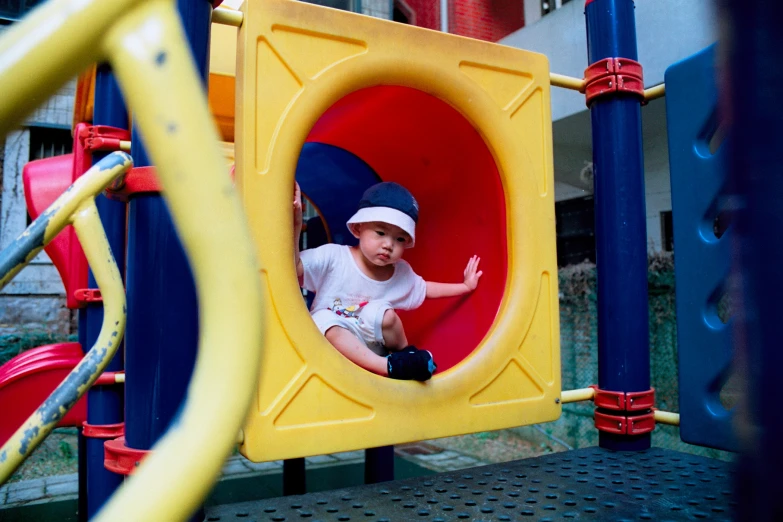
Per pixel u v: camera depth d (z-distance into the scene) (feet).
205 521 3.55
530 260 5.12
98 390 5.83
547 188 5.30
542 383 5.05
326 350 4.08
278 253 3.95
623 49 5.74
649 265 13.57
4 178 16.37
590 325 15.03
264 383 3.86
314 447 3.96
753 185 1.13
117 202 6.36
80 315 7.14
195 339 3.51
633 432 5.33
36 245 3.00
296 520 3.57
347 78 4.31
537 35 14.29
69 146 17.37
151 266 3.49
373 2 20.04
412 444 16.02
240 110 3.96
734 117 1.17
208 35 3.71
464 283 5.85
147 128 1.07
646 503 3.87
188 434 0.99
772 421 1.07
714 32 1.23
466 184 6.07
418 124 6.04
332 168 7.84
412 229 5.79
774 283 1.09
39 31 0.98
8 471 2.94
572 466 4.87
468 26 19.62
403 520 3.55
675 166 5.21
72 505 10.85
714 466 4.86
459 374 4.62
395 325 5.57
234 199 1.11
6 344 16.07
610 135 5.75
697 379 4.93
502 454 14.71
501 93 5.11
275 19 4.05
